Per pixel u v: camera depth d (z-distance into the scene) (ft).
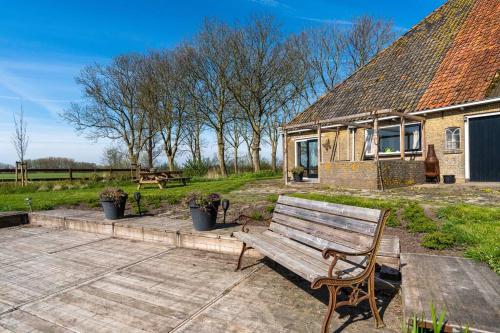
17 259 17.44
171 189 45.16
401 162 39.22
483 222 17.76
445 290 9.47
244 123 100.99
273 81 87.35
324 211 12.03
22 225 26.94
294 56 96.07
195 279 13.69
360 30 105.40
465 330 7.19
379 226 9.58
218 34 83.20
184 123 99.55
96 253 18.08
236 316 10.38
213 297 11.87
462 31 48.14
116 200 23.18
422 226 17.38
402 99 45.78
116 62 103.81
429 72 46.47
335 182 41.88
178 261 16.17
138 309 11.13
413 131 45.80
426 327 7.67
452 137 40.96
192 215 18.86
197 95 88.43
